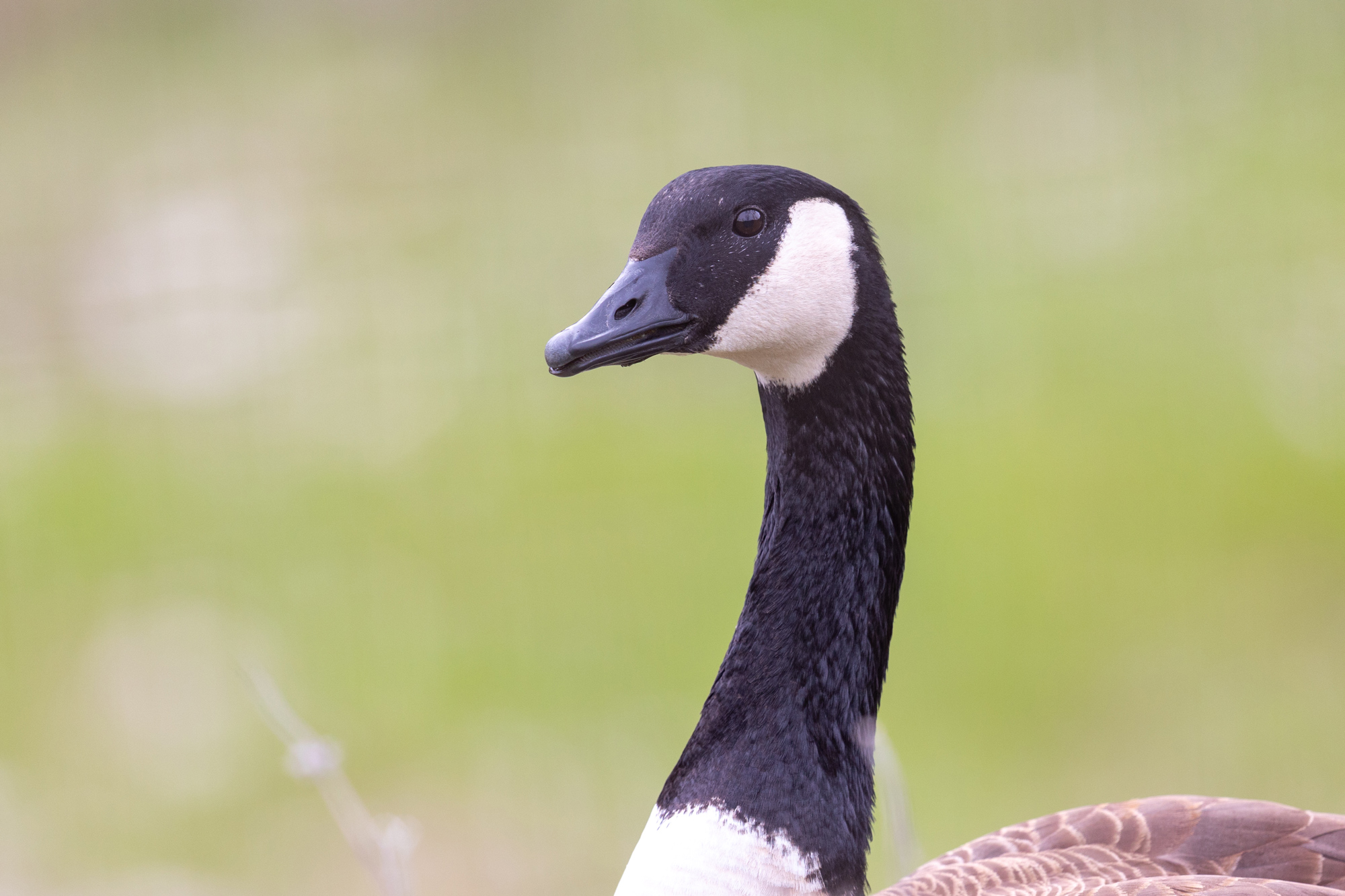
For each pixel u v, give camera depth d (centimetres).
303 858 1192
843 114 1919
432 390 1653
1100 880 545
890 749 626
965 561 1344
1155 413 1456
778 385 570
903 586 1331
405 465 1576
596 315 554
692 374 1633
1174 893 512
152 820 1238
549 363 550
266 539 1517
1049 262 1655
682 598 1363
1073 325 1567
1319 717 1147
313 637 1384
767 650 552
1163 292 1587
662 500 1462
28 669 1402
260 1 2395
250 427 1653
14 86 2325
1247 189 1714
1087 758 1157
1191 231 1661
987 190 1758
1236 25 1967
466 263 1786
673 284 554
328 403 1670
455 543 1465
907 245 1691
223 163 2067
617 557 1413
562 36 2191
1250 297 1565
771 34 2095
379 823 1103
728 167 566
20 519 1570
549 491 1506
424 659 1357
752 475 1462
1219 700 1179
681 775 545
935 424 1488
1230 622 1258
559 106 2052
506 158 1978
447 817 1189
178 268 1869
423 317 1734
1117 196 1723
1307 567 1285
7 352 1802
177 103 2236
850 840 543
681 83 2041
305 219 1925
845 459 562
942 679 1252
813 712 548
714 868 521
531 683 1310
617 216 1816
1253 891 505
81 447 1667
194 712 1329
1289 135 1781
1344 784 1095
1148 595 1293
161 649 1396
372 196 1950
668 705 1267
